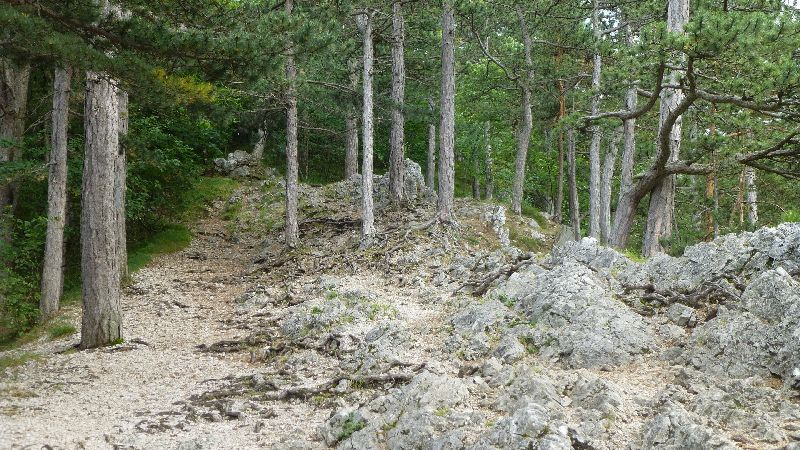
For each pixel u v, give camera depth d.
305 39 11.58
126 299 17.03
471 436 6.40
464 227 21.70
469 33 25.38
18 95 18.86
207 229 25.98
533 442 5.86
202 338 13.22
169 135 26.17
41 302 16.06
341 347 10.99
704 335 8.53
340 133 26.12
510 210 26.42
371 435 6.83
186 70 11.20
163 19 11.39
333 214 24.69
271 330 12.87
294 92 19.58
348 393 8.83
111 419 8.08
